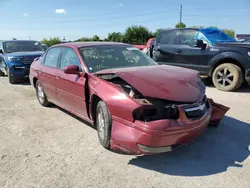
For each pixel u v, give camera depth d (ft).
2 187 9.57
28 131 14.97
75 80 13.94
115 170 10.50
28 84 30.96
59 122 16.34
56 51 17.54
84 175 10.18
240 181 9.55
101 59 14.47
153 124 9.72
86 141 13.28
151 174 10.17
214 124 14.62
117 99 10.73
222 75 23.79
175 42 27.27
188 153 11.82
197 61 25.30
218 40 25.00
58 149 12.48
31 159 11.57
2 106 20.65
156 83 10.69
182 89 10.67
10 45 35.14
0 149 12.67
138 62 15.26
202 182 9.55
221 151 11.95
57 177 10.10
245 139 13.20
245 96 21.80
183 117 10.18
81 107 14.06
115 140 10.80
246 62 22.20
